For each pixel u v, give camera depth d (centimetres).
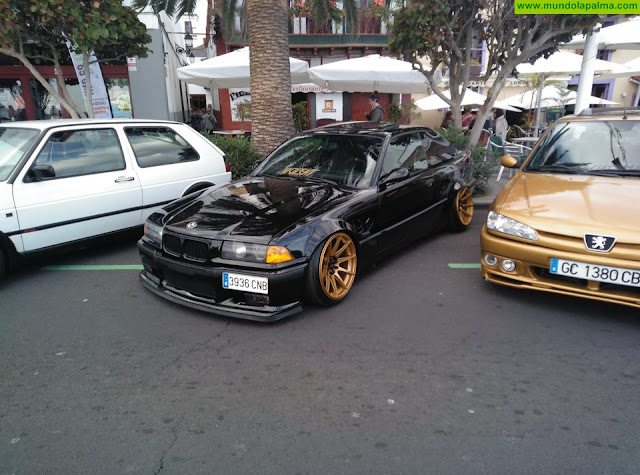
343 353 320
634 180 391
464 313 377
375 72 1088
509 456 225
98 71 1005
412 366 304
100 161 520
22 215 448
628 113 471
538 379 287
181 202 446
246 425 250
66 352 328
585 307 384
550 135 476
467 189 594
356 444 235
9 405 270
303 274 358
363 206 419
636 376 288
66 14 660
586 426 245
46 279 467
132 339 345
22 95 1290
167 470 220
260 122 780
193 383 289
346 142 495
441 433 242
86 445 237
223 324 366
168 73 1419
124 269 493
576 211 351
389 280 449
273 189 440
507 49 838
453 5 804
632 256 316
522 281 364
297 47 1645
